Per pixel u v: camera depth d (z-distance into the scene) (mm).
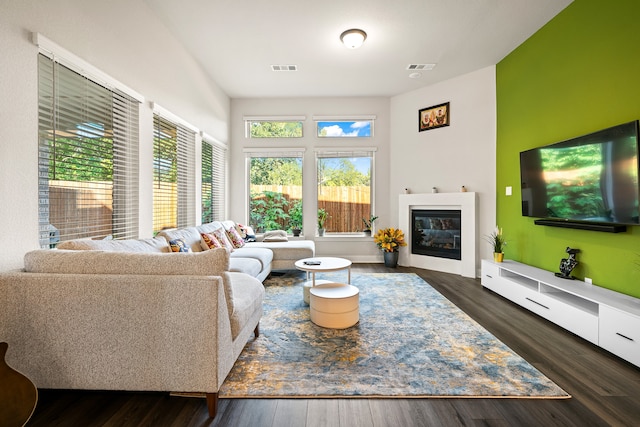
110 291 1403
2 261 1507
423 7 2803
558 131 2932
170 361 1407
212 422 1358
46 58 1768
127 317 1409
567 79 2809
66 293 1409
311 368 1789
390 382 1646
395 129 5141
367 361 1867
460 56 3762
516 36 3309
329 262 3096
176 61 3318
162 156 3062
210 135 4305
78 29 1958
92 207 2172
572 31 2740
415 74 4281
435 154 4625
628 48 2232
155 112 2861
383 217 5266
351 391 1568
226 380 1667
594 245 2529
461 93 4324
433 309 2814
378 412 1422
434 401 1499
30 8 1627
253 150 5262
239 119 5281
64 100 1898
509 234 3719
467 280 3971
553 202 2844
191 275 1443
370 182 5363
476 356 1933
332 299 2354
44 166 1779
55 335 1428
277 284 3697
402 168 5051
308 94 5094
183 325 1395
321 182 5391
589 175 2434
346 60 3852
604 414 1399
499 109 3895
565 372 1757
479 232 4176
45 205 1798
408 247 4871
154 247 2328
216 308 1386
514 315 2686
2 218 1506
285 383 1640
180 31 3199
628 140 2107
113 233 2391
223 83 4598
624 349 1861
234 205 5309
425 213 4734
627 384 1638
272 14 2904
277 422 1360
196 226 3652
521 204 3443
